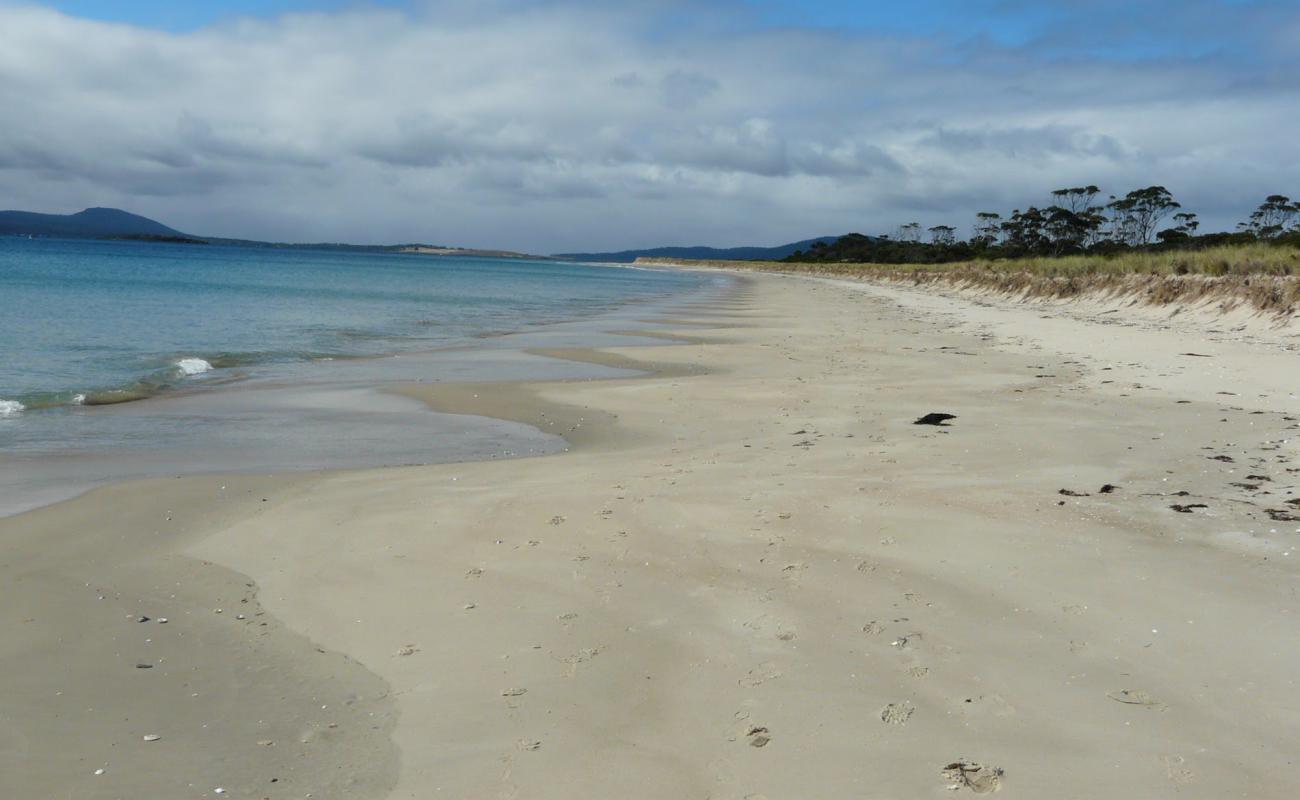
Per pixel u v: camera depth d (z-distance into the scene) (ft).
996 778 11.57
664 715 13.57
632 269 519.60
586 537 21.72
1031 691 13.78
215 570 20.29
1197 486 24.00
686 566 19.62
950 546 20.04
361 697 14.48
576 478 27.63
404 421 39.06
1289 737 12.22
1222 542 19.61
